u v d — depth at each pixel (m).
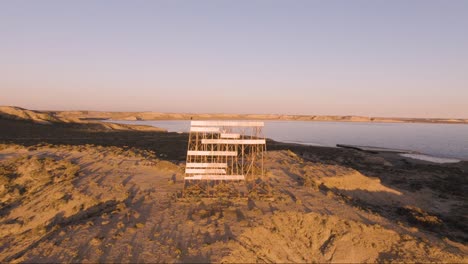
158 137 119.75
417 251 21.31
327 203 26.64
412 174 59.47
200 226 20.28
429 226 29.25
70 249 17.53
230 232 19.62
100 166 34.69
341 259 19.98
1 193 27.20
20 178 29.91
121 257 16.78
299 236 21.36
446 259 20.88
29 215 23.86
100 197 25.45
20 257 17.12
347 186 36.97
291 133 191.88
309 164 41.84
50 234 20.17
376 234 22.41
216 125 26.41
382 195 37.84
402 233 23.38
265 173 34.38
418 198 40.59
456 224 30.75
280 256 19.02
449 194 44.97
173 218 21.55
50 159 34.59
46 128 114.62
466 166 70.12
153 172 33.56
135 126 161.50
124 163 36.50
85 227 20.08
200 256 17.06
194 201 24.78
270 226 21.12
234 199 25.25
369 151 100.81
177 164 39.16
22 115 132.00
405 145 122.81
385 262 20.12
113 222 20.86
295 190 29.56
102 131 132.38
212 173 26.84
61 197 25.61
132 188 28.06
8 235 21.66
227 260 16.88
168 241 18.41
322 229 22.03
